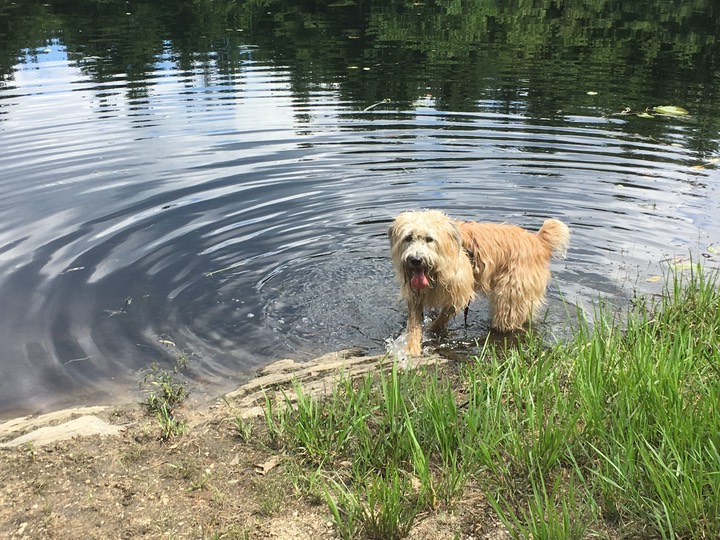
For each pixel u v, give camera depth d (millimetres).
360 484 1610
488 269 2840
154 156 4559
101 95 5961
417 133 4980
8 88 6105
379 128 5098
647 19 9594
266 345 2619
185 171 4297
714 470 1450
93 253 3256
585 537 1403
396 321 2832
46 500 1639
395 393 1863
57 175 4215
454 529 1468
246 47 7891
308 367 2412
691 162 4340
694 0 11414
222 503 1607
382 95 5961
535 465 1623
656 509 1384
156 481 1706
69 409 2141
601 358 2023
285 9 10758
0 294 2881
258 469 1735
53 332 2629
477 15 10117
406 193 3979
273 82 6426
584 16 9922
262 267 3191
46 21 9320
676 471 1450
